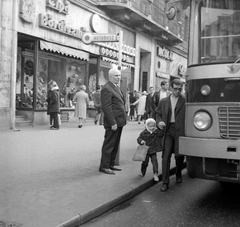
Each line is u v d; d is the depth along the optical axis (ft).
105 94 22.54
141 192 20.36
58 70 55.57
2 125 42.70
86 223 15.21
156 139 22.08
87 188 19.08
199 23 17.44
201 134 16.34
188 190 21.08
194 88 16.87
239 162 15.55
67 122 57.77
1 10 42.37
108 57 66.44
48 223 13.80
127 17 66.59
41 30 49.08
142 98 62.49
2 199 16.56
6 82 43.14
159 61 89.92
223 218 16.05
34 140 35.04
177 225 15.11
